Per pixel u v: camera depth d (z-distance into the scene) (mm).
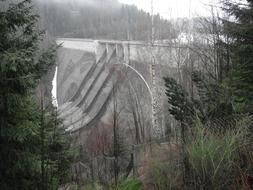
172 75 24703
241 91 8828
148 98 30234
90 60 74688
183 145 4816
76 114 51406
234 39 10492
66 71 84875
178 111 7223
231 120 6145
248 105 8203
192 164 4273
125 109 29703
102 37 94688
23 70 6996
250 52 9164
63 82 81812
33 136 7316
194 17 24422
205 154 4273
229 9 9875
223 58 12906
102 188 6367
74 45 90125
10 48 7020
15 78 6781
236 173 4297
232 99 7836
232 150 4316
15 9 7352
